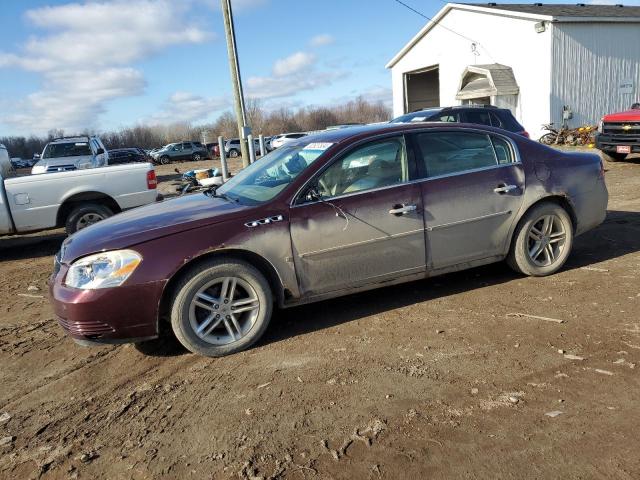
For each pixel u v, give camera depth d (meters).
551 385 3.12
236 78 12.40
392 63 30.86
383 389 3.22
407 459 2.56
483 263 4.73
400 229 4.27
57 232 10.60
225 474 2.57
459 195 4.46
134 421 3.14
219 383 3.50
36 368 4.02
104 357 4.11
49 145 16.06
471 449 2.60
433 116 11.20
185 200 4.72
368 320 4.32
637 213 7.52
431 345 3.76
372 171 4.26
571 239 5.02
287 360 3.74
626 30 22.66
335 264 4.13
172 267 3.67
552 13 21.83
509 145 4.75
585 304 4.25
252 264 3.96
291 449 2.72
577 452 2.51
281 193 4.02
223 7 12.09
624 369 3.23
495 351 3.59
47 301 5.79
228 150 43.16
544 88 21.64
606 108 22.88
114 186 8.30
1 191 7.77
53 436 3.06
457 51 26.00
